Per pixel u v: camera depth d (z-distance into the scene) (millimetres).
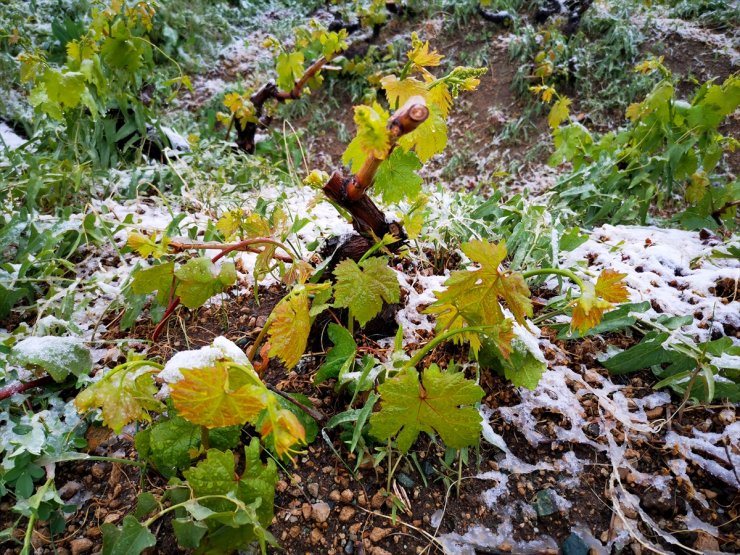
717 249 757
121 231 756
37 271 666
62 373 489
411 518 453
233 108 1304
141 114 1015
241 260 704
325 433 488
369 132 360
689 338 545
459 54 1982
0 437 461
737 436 518
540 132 1749
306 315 433
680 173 951
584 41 1910
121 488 460
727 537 455
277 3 2287
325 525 440
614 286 398
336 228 732
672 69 1768
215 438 438
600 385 565
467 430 423
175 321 616
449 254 725
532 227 727
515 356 500
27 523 437
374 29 2033
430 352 564
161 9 1841
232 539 381
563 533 455
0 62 1283
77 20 1663
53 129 941
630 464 498
